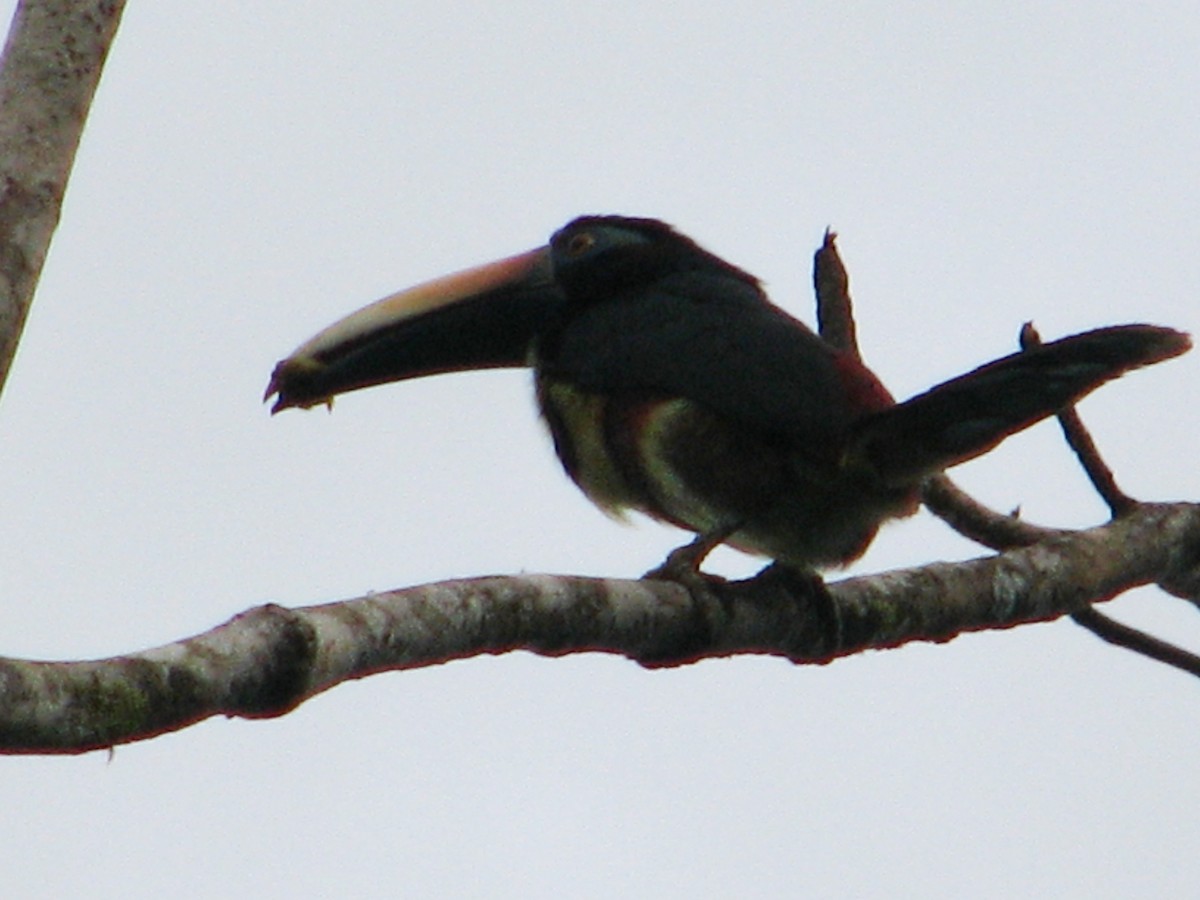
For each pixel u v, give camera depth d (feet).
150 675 23.58
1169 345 33.68
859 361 40.47
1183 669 39.04
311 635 25.22
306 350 39.88
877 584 36.09
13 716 22.21
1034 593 37.06
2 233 25.34
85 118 26.37
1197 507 39.40
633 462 38.96
